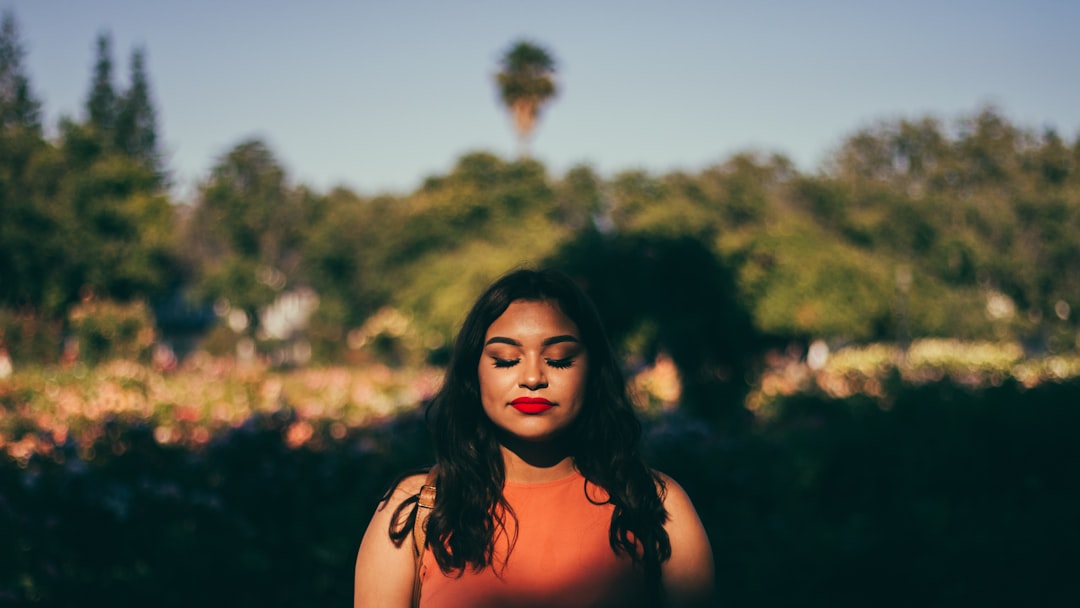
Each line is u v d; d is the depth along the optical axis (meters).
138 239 32.78
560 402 1.70
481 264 20.42
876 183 44.09
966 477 6.68
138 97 45.19
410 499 1.76
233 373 14.13
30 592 4.18
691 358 11.75
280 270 46.34
